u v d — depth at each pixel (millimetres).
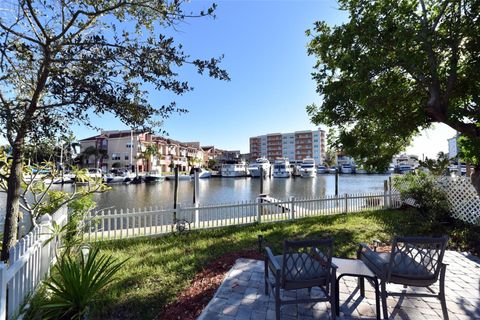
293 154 105125
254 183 48438
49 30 3635
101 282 3400
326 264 3078
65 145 3973
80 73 3021
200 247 6176
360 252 3781
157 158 61156
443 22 4926
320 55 6816
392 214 9727
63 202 5922
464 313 3283
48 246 4242
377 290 3158
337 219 9094
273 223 8836
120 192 33594
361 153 7043
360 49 5328
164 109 3705
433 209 8430
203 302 3613
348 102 5922
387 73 5430
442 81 5164
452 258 5156
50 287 3209
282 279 2965
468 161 5977
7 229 3793
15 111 3225
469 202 7859
